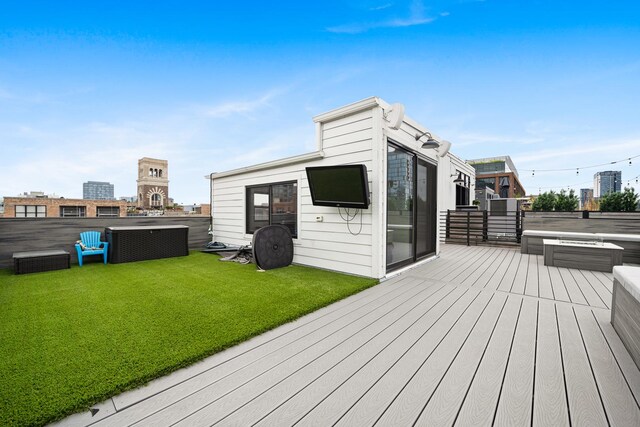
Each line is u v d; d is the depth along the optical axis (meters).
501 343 2.24
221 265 5.43
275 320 2.62
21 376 1.72
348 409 1.49
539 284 4.04
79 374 1.74
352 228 4.62
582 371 1.84
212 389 1.66
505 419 1.42
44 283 4.04
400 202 5.15
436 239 6.43
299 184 5.54
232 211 7.58
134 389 1.65
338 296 3.39
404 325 2.60
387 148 4.52
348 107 4.55
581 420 1.41
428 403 1.54
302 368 1.88
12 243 5.24
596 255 4.94
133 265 5.43
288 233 5.38
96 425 1.37
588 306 3.10
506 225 8.48
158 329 2.43
